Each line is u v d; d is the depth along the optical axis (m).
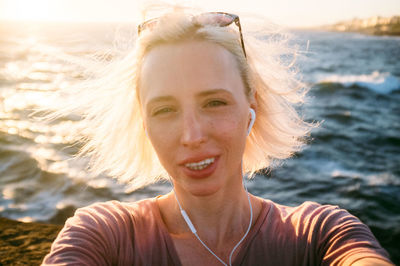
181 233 1.31
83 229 1.20
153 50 1.17
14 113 12.02
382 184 6.96
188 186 1.15
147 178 1.70
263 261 1.26
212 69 1.13
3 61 30.58
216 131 1.12
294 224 1.31
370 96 18.39
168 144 1.15
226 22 1.21
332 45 72.19
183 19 1.17
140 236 1.28
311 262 1.24
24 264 2.54
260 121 1.55
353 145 9.70
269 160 1.66
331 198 6.38
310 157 8.41
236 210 1.32
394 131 11.43
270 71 1.56
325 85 20.70
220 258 1.27
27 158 7.49
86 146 1.71
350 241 1.18
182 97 1.12
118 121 1.58
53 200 5.77
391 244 4.87
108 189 6.09
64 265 1.08
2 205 5.59
